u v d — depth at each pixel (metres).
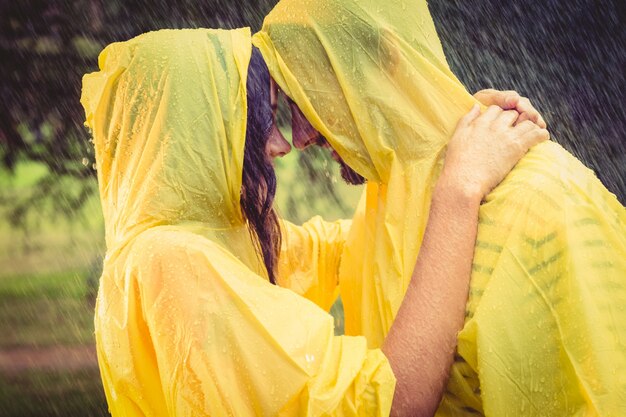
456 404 1.52
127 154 1.58
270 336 1.40
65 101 6.68
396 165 1.58
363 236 1.75
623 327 1.44
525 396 1.44
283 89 1.61
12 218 7.85
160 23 6.55
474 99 1.61
